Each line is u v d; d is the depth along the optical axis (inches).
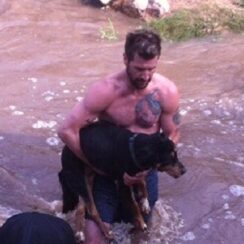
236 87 171.6
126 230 110.5
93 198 103.5
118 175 99.1
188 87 171.9
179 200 121.5
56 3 238.7
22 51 195.6
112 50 199.5
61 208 117.9
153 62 95.5
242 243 111.3
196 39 210.2
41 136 143.3
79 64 187.3
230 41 207.3
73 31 214.4
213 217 117.3
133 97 100.2
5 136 142.2
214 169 132.0
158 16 228.2
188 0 236.8
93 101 99.0
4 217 114.4
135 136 95.1
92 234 102.0
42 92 167.0
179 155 136.9
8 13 226.4
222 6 231.8
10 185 124.8
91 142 98.8
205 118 154.6
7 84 171.5
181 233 112.6
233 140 144.4
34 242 65.6
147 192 107.3
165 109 102.3
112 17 229.6
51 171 130.3
